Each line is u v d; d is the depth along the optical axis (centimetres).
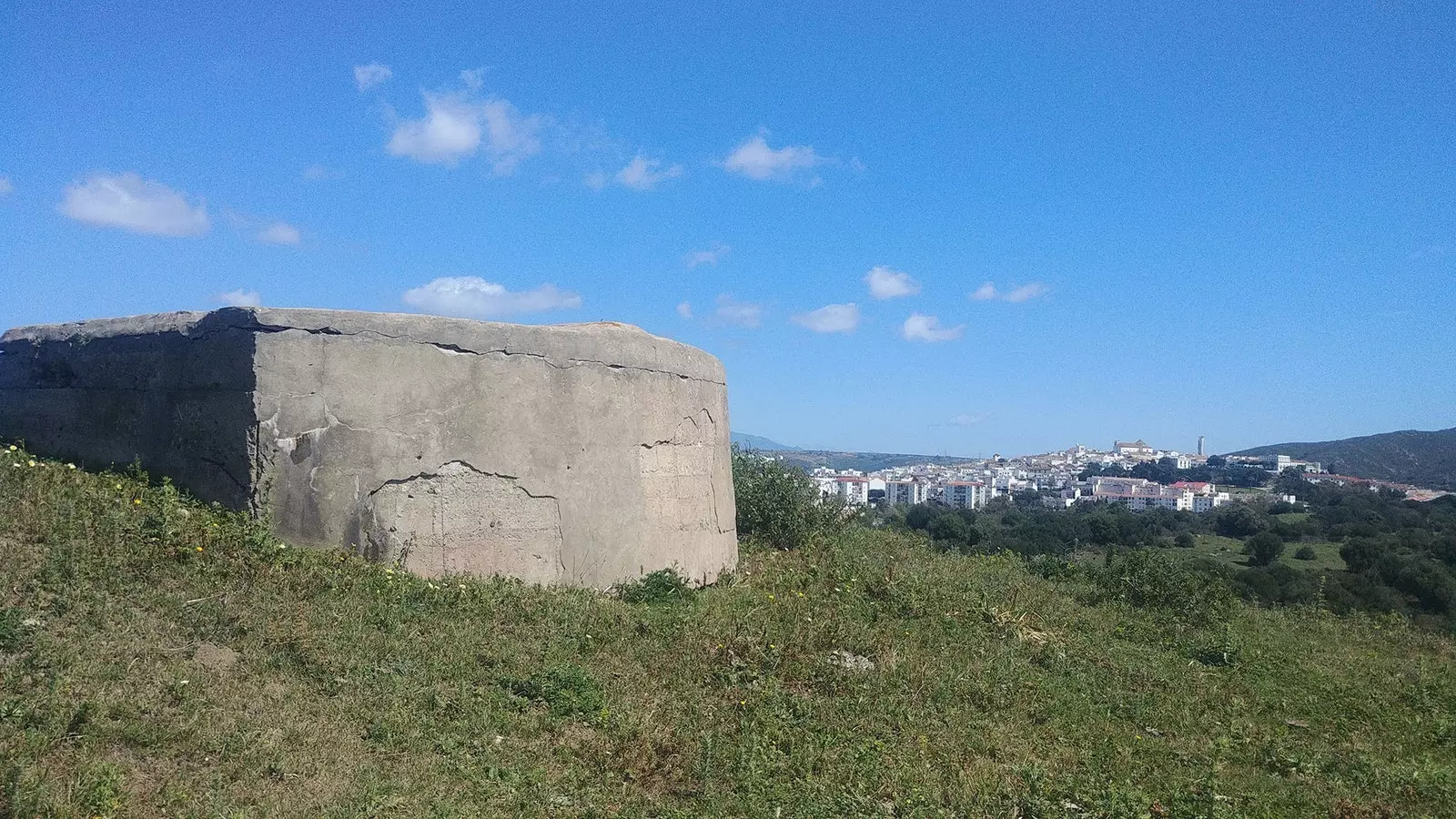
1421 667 915
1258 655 884
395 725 478
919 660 705
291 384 659
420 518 692
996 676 704
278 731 449
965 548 1667
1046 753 583
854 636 729
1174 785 546
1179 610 1029
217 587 568
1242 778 576
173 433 707
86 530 589
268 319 657
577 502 772
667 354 880
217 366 678
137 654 480
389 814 404
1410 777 586
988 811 489
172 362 716
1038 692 690
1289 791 559
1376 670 889
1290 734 680
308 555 633
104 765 386
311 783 416
